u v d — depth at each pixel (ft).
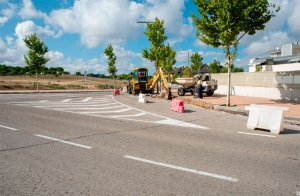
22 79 194.29
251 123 25.63
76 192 10.75
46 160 15.11
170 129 25.26
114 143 19.34
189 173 13.07
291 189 11.23
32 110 40.16
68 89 139.23
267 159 15.58
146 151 17.16
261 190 11.09
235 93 77.36
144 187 11.28
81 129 24.99
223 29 42.91
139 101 58.08
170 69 132.98
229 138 21.33
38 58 99.25
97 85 175.22
